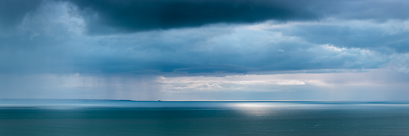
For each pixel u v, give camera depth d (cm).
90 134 7231
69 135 7119
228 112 18462
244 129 8150
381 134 7188
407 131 7706
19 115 14588
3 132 7625
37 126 8956
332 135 7038
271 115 14675
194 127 8656
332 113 16462
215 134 7200
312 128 8388
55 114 15662
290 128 8419
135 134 7225
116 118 12544
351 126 8950
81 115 14688
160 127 8681
